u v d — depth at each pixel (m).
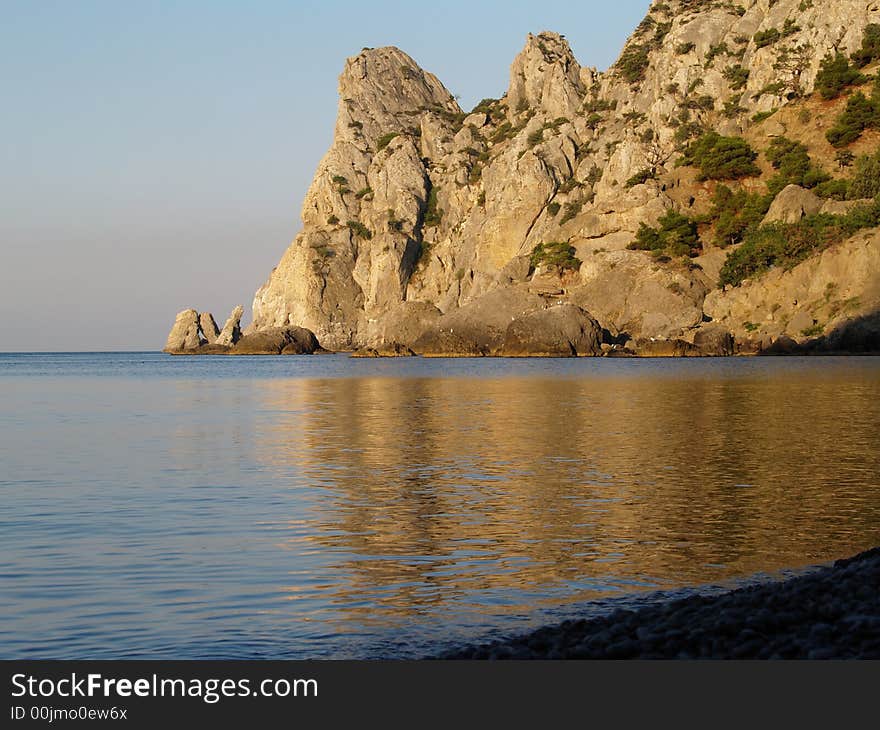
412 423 46.38
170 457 34.62
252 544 20.23
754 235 149.75
